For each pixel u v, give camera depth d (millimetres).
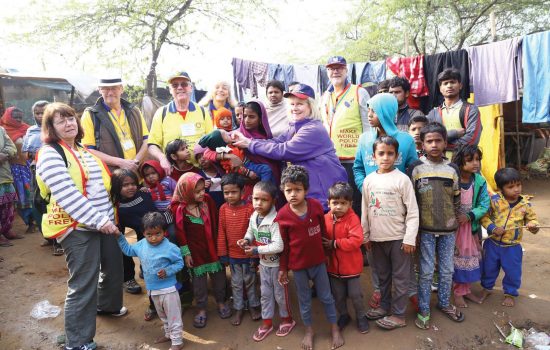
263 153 3092
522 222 3258
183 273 3354
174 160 3438
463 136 3748
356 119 4031
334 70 4098
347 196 2799
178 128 3771
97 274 2879
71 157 2779
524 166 9414
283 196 3328
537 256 4336
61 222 2748
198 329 3107
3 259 4820
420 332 2928
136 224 3361
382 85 4051
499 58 5504
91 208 2684
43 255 4988
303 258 2740
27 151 5266
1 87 8000
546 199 7074
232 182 3061
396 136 3051
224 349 2854
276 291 2939
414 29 10625
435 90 5707
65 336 2998
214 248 3186
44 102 5359
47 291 3959
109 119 3744
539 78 5320
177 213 3068
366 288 3672
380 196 2887
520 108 9336
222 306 3285
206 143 3205
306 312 2834
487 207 3203
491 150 6938
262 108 3258
